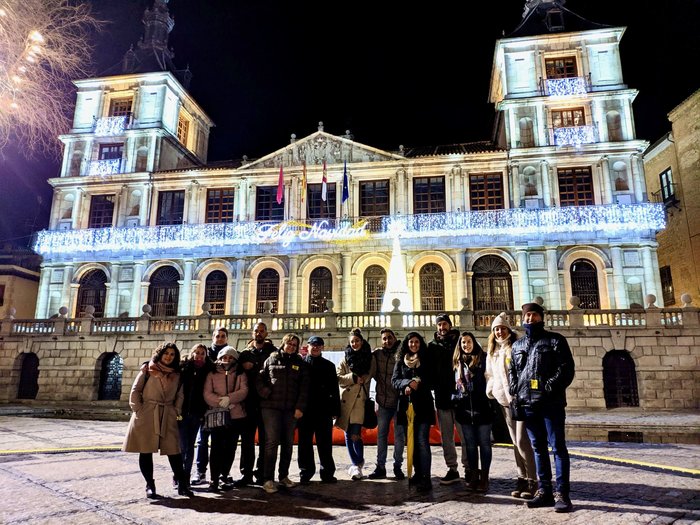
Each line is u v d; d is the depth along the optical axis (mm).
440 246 27000
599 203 26484
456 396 6758
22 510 5613
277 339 22453
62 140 32062
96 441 11664
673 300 30125
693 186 27672
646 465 8195
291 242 28422
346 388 7676
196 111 37469
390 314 21969
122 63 34344
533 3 31578
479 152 27828
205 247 28953
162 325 24219
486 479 6516
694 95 27234
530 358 5934
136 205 30641
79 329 24594
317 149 29797
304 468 7207
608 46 28359
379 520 5219
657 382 20000
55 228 30625
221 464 6785
